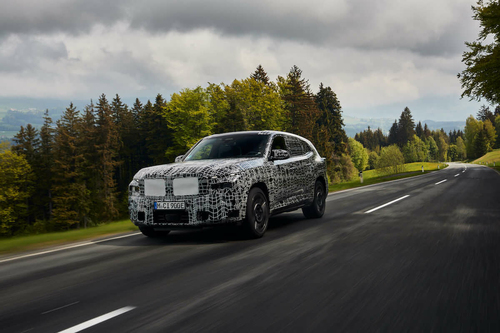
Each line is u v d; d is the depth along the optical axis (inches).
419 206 409.4
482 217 321.4
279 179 278.5
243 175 242.1
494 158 5280.5
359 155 4899.1
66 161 2172.7
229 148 288.0
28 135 2377.0
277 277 157.9
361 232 260.2
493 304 123.0
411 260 182.2
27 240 291.0
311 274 161.2
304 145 342.6
